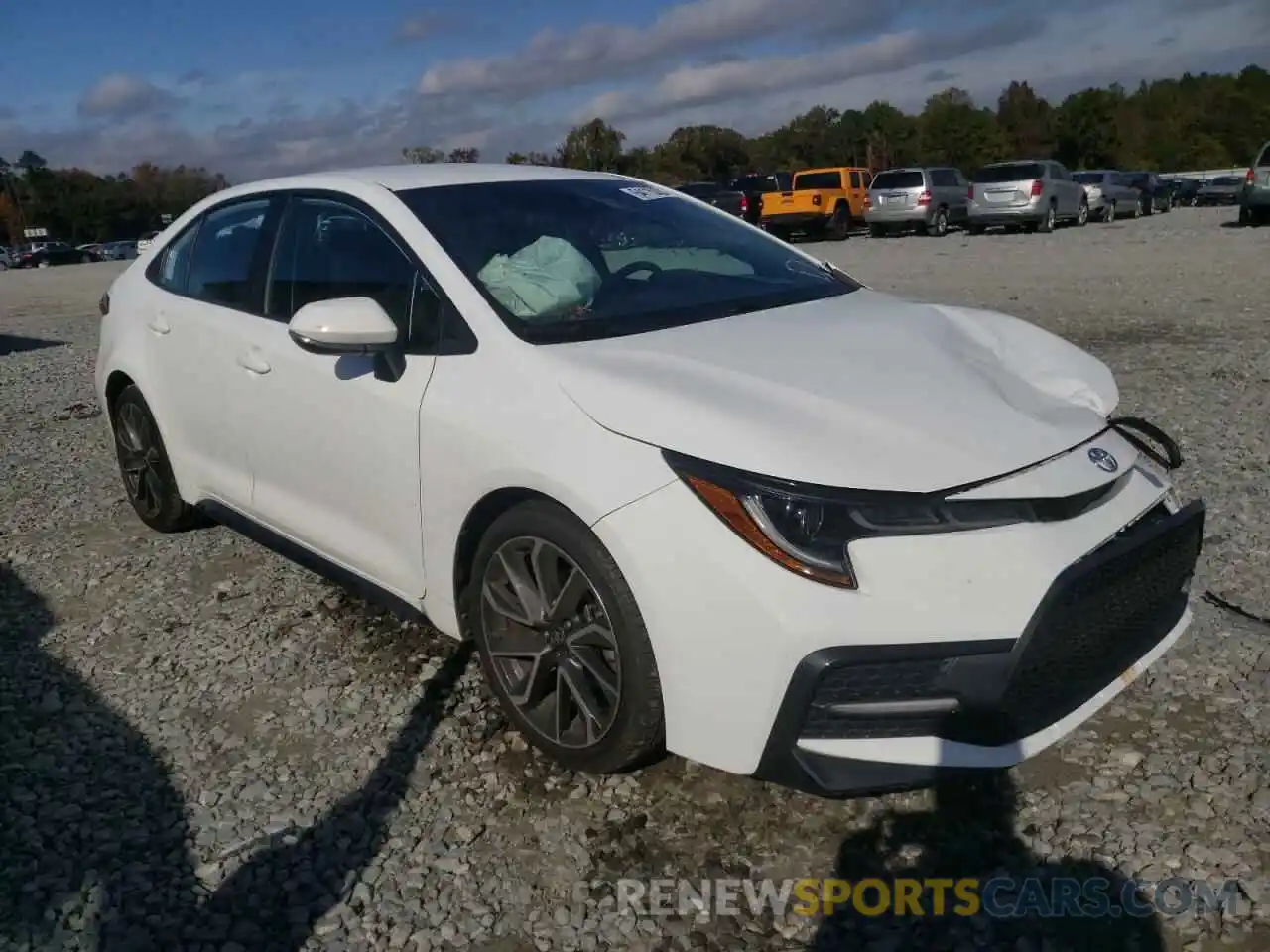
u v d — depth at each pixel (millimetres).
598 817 2777
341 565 3607
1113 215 29000
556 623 2805
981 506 2430
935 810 2750
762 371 2756
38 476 6195
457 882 2564
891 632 2318
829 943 2340
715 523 2414
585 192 3865
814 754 2402
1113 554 2510
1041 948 2303
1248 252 15664
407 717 3293
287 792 2943
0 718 3402
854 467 2402
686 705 2504
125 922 2469
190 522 4938
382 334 3016
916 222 25969
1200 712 3109
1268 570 3986
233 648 3822
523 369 2863
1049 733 2527
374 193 3564
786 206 26625
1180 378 7148
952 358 2975
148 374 4484
